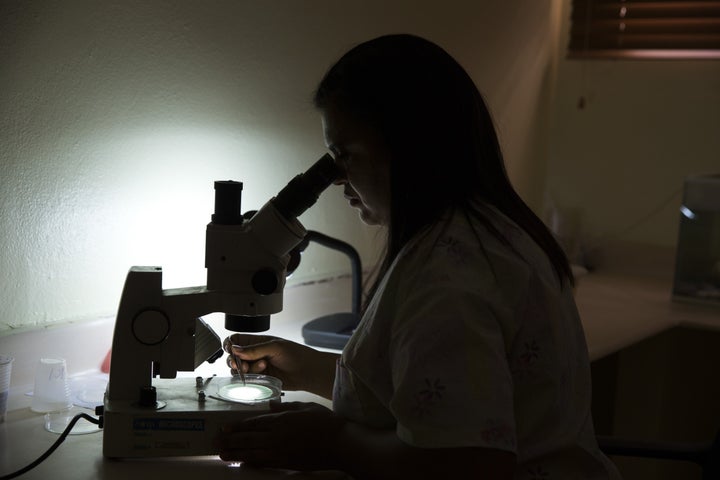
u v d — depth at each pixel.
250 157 1.99
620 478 1.24
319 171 1.25
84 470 1.21
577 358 1.19
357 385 1.17
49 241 1.60
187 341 1.30
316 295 2.26
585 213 3.47
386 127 1.12
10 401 1.50
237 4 1.89
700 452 1.67
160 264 1.82
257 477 1.20
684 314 2.70
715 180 2.77
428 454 0.99
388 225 1.22
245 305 1.29
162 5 1.72
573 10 3.29
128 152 1.71
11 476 1.18
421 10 2.51
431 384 0.99
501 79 2.98
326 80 1.18
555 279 1.14
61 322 1.63
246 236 1.27
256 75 1.97
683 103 3.23
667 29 3.15
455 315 1.00
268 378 1.43
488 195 1.15
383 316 1.11
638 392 2.98
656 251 3.33
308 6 2.09
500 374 0.99
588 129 3.42
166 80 1.76
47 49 1.54
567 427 1.12
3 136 1.49
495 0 2.87
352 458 1.12
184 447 1.25
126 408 1.25
